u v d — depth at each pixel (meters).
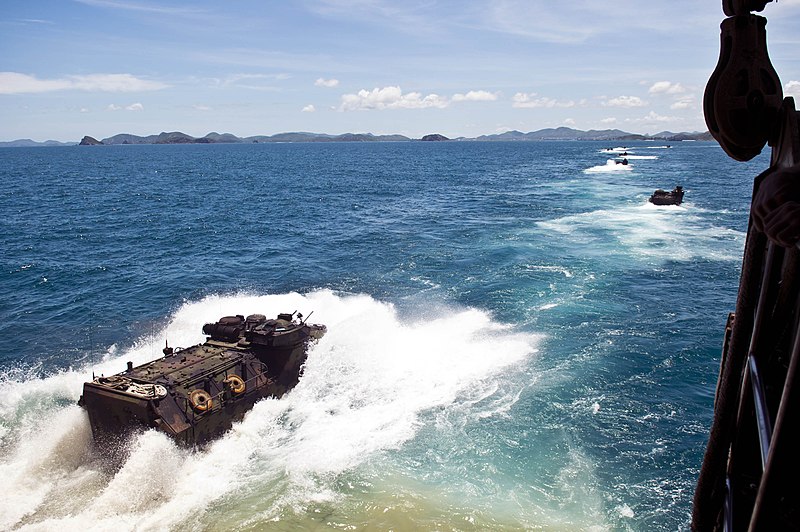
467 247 44.44
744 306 4.22
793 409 3.04
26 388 22.27
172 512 14.98
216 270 39.59
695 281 34.72
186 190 91.75
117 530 14.34
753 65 4.58
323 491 15.73
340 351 23.48
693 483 16.08
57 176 122.81
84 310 31.52
